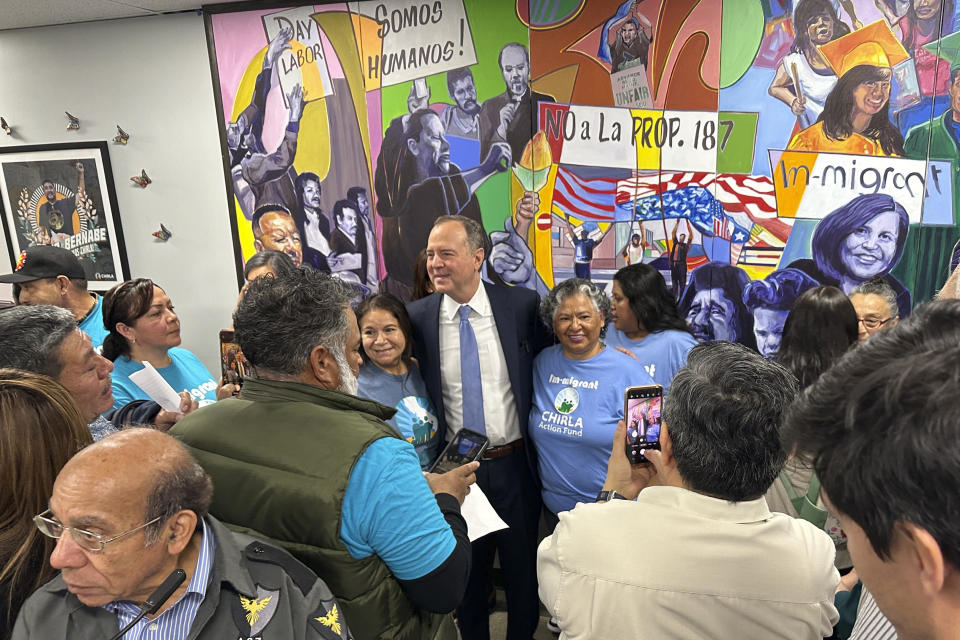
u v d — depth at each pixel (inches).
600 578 32.1
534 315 82.3
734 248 93.1
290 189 109.7
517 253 101.8
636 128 93.0
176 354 84.8
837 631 53.9
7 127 121.2
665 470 35.1
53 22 111.6
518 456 79.8
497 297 80.0
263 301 40.9
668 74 90.2
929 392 14.6
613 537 32.7
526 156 98.2
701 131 90.9
